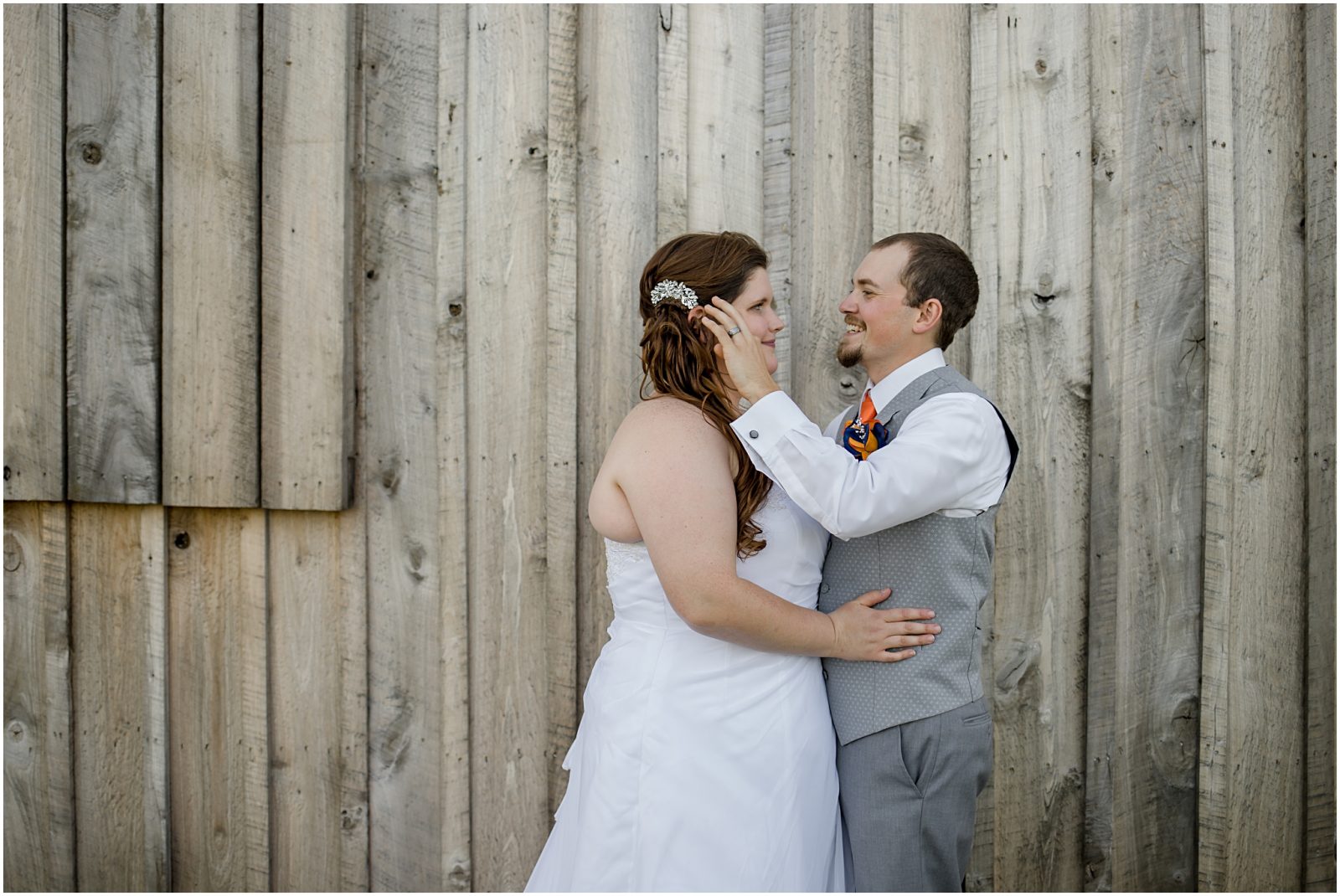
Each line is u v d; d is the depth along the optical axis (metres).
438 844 2.11
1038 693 2.08
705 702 1.47
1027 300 2.06
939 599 1.54
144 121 2.06
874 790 1.53
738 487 1.50
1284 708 2.10
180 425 2.07
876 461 1.47
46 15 2.06
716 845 1.44
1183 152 2.07
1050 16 2.06
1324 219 2.08
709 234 1.63
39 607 2.13
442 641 2.10
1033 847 2.09
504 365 2.07
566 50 2.06
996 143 2.06
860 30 2.05
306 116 2.03
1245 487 2.09
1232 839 2.11
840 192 2.05
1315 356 2.09
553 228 2.06
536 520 2.08
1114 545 2.08
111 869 2.14
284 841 2.14
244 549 2.13
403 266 2.08
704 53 2.06
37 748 2.14
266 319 2.05
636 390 2.06
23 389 2.08
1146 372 2.08
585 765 1.54
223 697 2.13
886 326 1.65
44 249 2.07
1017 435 2.06
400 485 2.10
